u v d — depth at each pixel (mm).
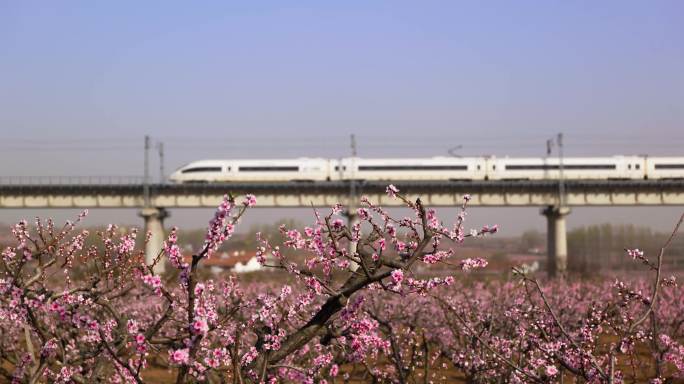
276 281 42062
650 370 19453
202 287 7996
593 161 81125
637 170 80750
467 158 81750
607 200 80062
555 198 80250
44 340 9930
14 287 9055
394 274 8766
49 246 10305
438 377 23016
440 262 9469
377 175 81625
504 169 81562
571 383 18891
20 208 79562
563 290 40688
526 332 16438
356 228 10203
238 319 12352
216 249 7895
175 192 80562
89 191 79750
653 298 9422
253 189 80625
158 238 80062
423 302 28891
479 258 9695
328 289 9289
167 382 21047
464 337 21297
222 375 9398
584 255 101562
